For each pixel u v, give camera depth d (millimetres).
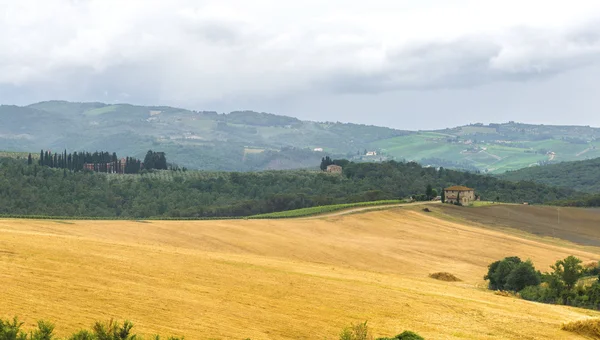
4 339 30375
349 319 48875
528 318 56500
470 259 125375
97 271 54062
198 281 56188
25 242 62656
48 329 31891
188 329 40844
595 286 83375
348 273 74938
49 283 47531
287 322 46000
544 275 97250
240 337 40562
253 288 56281
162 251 71688
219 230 118875
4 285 45000
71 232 90375
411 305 56594
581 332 52156
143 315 42781
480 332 49312
